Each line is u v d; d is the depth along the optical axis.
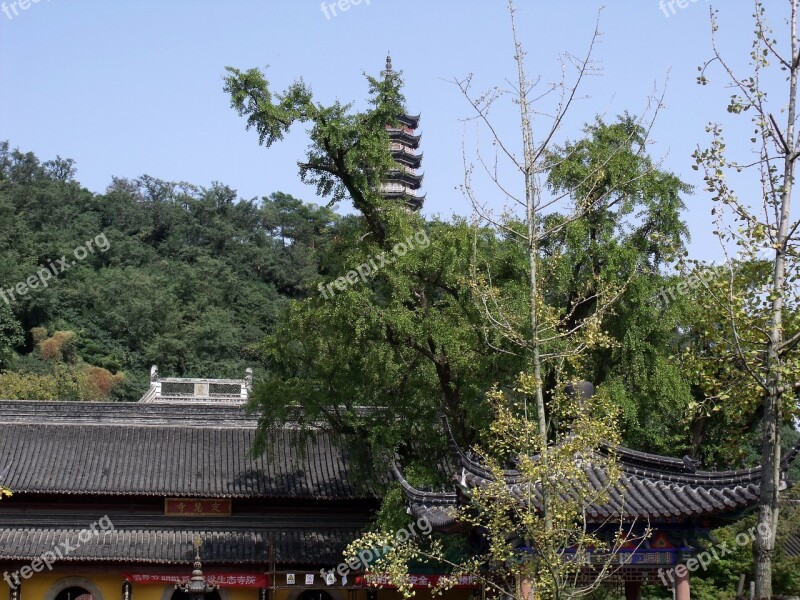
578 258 33.91
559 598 19.81
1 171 129.12
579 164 34.91
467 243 34.50
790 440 61.16
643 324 34.22
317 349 37.19
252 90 35.22
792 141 18.86
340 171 36.34
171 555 41.41
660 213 35.09
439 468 38.38
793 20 19.20
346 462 45.19
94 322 107.00
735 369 19.47
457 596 42.88
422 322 34.59
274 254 128.38
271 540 42.00
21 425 44.62
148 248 122.94
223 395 68.38
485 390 33.88
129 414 45.81
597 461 23.00
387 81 35.69
